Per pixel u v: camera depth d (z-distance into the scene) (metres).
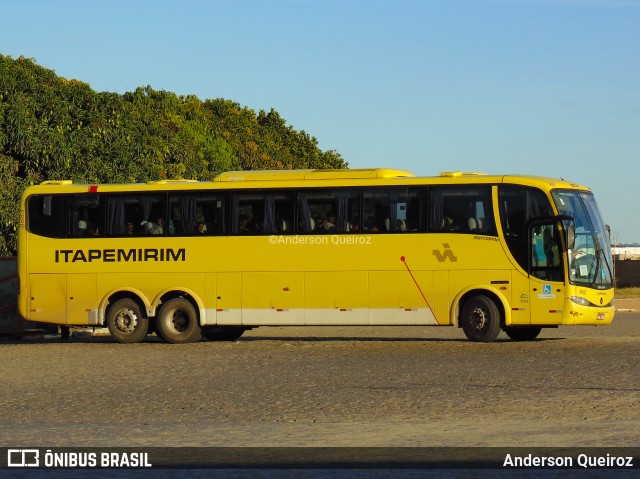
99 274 31.50
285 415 16.23
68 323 31.61
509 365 23.28
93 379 22.19
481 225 28.91
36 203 32.03
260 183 30.58
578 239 28.53
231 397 18.70
